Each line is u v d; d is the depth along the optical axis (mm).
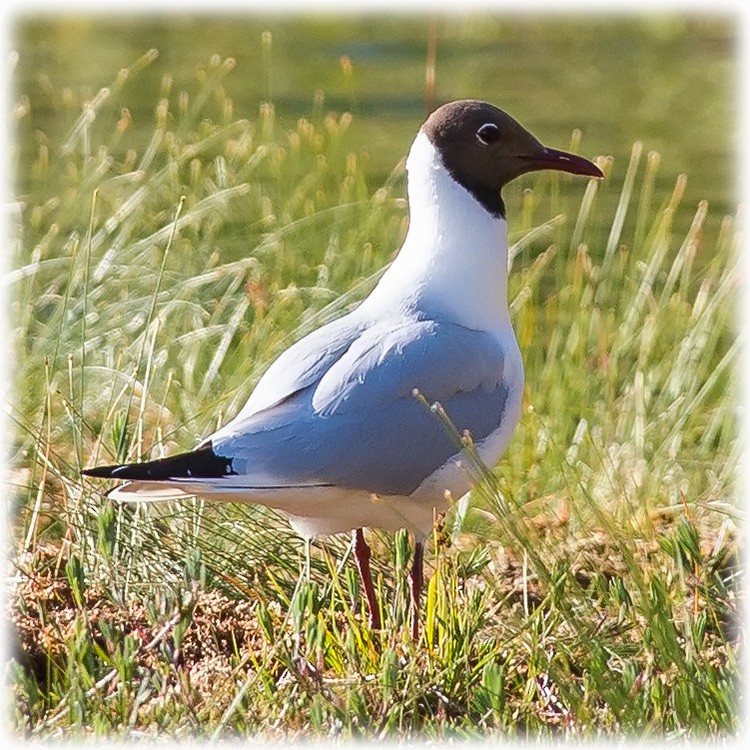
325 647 8969
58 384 12727
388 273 10125
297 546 10547
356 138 20375
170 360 13602
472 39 27812
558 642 8938
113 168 17578
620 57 26562
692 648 8844
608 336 14406
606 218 18000
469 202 10031
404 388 9305
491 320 9984
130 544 10070
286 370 9453
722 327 14102
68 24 26125
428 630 8977
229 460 9070
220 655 9258
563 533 11125
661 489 12164
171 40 26078
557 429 12953
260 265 14945
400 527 9703
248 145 17391
